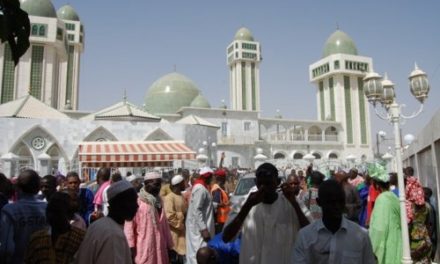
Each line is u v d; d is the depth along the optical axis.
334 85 89.75
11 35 3.01
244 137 66.00
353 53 92.00
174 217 8.54
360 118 88.69
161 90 73.69
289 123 75.88
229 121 67.19
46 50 66.19
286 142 72.00
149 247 6.34
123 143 20.23
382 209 6.62
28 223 5.03
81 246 3.82
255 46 102.31
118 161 18.66
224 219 10.02
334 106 89.44
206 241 7.55
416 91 8.75
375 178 7.38
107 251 3.70
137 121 42.53
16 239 4.92
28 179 5.23
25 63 64.31
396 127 8.16
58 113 42.44
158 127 42.47
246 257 4.73
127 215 4.07
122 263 3.77
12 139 37.88
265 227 4.73
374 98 8.95
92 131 40.22
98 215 7.57
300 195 10.17
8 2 2.99
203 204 7.80
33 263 4.17
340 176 10.47
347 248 3.66
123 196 4.04
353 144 84.94
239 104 97.88
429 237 7.97
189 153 19.83
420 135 12.03
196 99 71.00
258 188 4.73
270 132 74.31
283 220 4.76
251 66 101.81
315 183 9.41
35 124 38.66
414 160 14.46
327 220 3.76
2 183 6.82
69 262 4.21
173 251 8.62
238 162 61.81
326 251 3.69
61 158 37.84
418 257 7.78
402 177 7.41
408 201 7.93
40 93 64.88
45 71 65.69
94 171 22.95
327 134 82.62
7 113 39.94
